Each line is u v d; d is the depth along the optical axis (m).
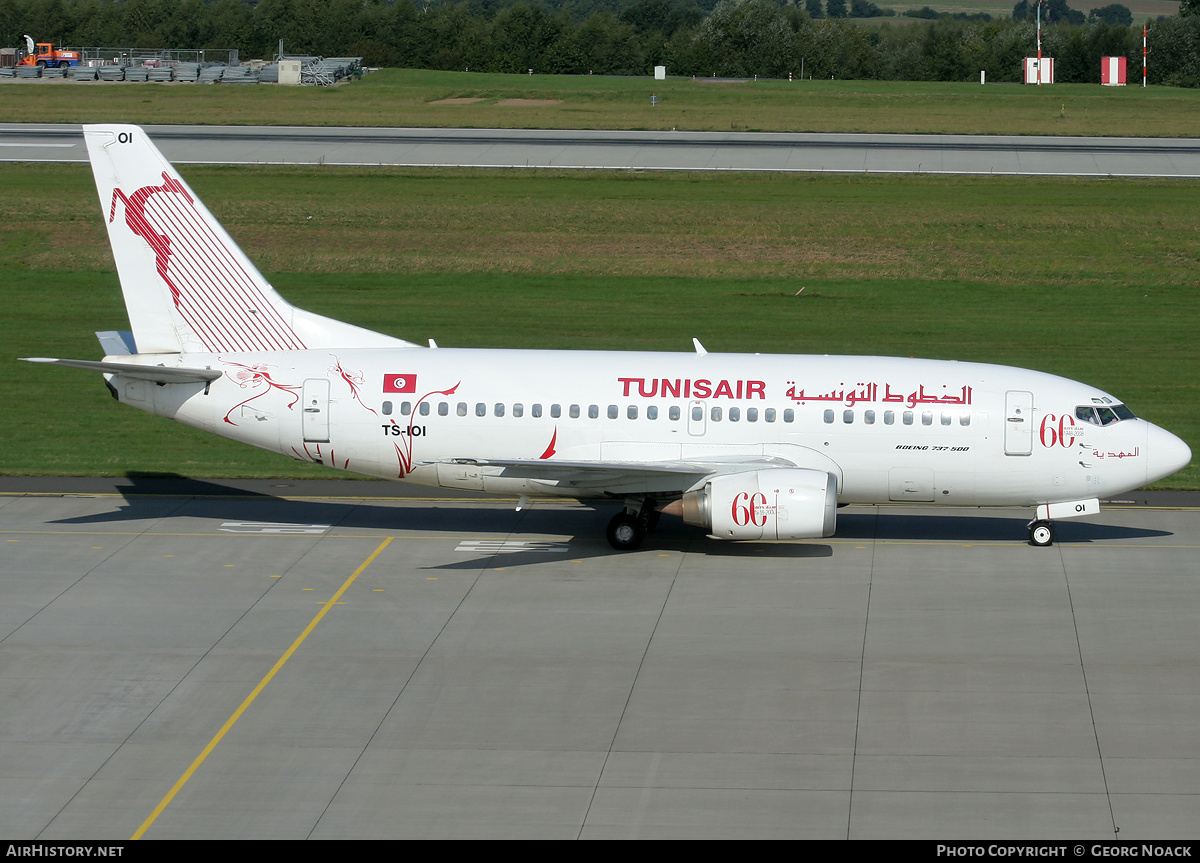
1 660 103.44
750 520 122.25
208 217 131.38
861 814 80.50
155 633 109.44
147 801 82.38
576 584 122.12
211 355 133.25
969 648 106.69
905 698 97.31
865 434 128.25
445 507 148.12
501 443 129.75
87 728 92.25
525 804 81.88
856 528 141.12
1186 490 156.38
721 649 106.56
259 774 85.88
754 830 78.69
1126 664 103.44
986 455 128.00
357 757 88.19
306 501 149.62
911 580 123.44
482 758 88.06
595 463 123.88
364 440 130.25
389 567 126.81
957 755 88.25
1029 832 78.38
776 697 97.50
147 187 130.25
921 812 80.75
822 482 122.31
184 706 95.88
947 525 142.38
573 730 92.12
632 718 94.00
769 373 130.88
